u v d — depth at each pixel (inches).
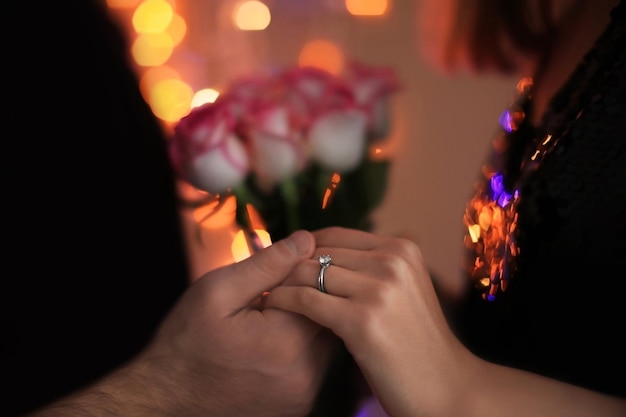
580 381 26.1
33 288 30.3
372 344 25.0
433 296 26.1
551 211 26.0
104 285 31.0
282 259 26.5
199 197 29.0
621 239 25.3
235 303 26.9
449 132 41.6
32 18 30.2
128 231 31.3
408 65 49.3
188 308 27.2
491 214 28.1
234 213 28.4
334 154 27.8
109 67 31.3
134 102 31.8
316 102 27.7
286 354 27.0
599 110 25.7
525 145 27.8
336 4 64.8
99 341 30.8
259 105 27.6
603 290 25.6
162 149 31.8
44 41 30.3
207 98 60.6
